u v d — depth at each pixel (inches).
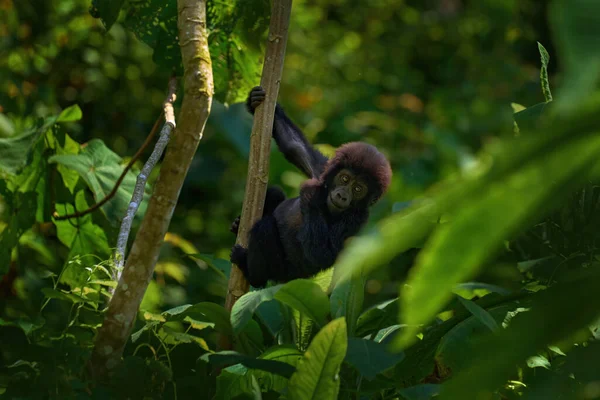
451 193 49.3
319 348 115.4
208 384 143.9
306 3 478.0
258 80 236.4
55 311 198.5
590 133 47.8
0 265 217.9
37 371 135.2
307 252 213.2
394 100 447.5
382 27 494.9
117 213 220.5
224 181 388.5
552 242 176.1
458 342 141.6
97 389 128.4
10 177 221.8
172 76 216.2
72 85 341.1
